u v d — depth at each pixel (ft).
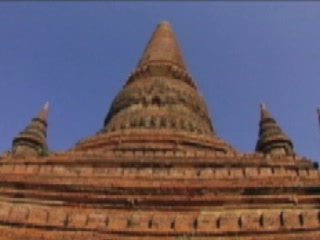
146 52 160.04
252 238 71.00
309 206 77.15
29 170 84.89
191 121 127.24
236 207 77.82
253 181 81.00
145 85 138.41
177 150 104.53
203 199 78.79
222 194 79.77
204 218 75.82
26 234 72.38
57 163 89.25
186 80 148.97
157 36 168.86
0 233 71.82
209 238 71.92
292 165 86.94
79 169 86.58
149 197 79.36
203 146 111.75
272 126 120.88
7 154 90.74
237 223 73.51
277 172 84.07
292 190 79.20
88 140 112.37
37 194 79.46
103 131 122.62
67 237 72.54
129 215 77.05
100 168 87.25
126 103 133.80
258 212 76.64
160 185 81.05
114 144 109.40
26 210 75.56
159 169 86.84
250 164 88.02
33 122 121.29
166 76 147.02
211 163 88.69
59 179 81.92
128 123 123.54
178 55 160.15
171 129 114.21
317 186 79.00
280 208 77.20
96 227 73.92
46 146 119.65
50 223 74.08
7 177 81.35
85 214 76.84
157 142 109.19
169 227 74.18
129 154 91.50
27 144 115.44
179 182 81.82
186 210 77.87
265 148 117.19
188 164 88.79
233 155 90.33
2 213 74.28
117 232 73.26
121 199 79.05
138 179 82.38
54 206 78.33
